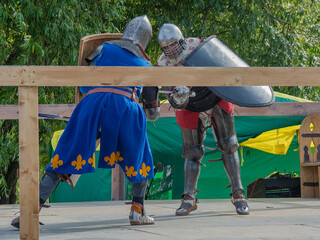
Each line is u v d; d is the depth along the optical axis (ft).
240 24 67.82
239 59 21.81
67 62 52.01
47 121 52.29
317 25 72.90
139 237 14.23
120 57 16.81
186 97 19.60
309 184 36.76
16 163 57.41
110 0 57.00
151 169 16.71
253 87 20.72
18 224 16.49
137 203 17.52
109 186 44.78
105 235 14.80
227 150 22.18
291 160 47.88
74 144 15.40
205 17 68.95
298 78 12.74
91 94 16.19
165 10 65.26
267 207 26.02
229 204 28.91
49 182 15.38
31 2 46.91
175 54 20.63
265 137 44.55
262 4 70.23
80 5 52.70
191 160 22.53
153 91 17.75
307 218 20.08
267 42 69.97
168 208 26.50
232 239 13.67
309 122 37.45
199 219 20.01
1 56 49.08
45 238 14.19
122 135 15.92
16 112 38.32
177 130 43.86
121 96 16.15
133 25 17.52
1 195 57.82
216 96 21.33
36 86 12.20
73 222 19.36
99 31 53.26
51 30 47.03
